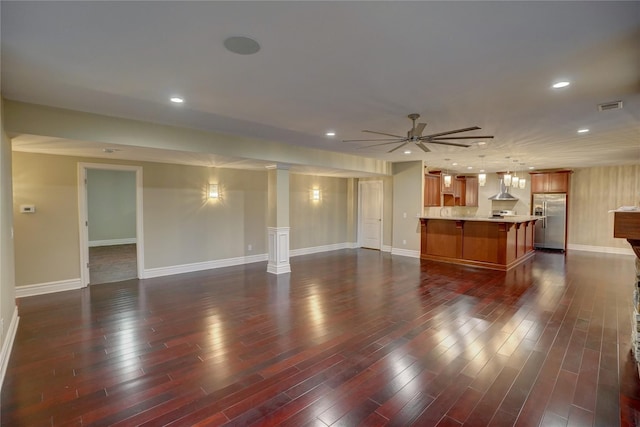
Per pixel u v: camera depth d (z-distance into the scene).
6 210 3.16
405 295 4.81
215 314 4.01
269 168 6.25
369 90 2.97
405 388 2.48
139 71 2.56
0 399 2.33
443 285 5.38
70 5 1.67
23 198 4.62
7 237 3.20
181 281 5.57
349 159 7.08
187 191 6.23
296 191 8.28
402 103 3.33
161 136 4.27
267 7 1.71
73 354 2.99
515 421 2.11
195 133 4.58
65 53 2.25
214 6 1.70
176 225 6.11
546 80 2.72
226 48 2.19
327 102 3.31
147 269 5.78
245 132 4.75
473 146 5.71
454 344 3.21
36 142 3.79
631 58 2.30
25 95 3.10
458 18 1.81
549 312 4.10
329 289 5.12
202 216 6.45
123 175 9.78
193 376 2.64
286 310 4.16
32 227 4.70
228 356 2.97
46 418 2.13
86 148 4.24
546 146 5.66
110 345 3.17
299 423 2.09
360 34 1.99
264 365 2.81
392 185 8.62
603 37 2.01
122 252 8.27
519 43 2.10
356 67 2.48
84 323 3.71
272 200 6.20
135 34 2.00
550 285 5.38
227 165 6.27
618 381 2.57
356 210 9.69
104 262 7.07
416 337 3.37
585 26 1.88
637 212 2.09
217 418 2.14
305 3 1.67
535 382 2.56
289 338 3.34
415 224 8.05
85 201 5.15
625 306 4.34
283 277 5.91
